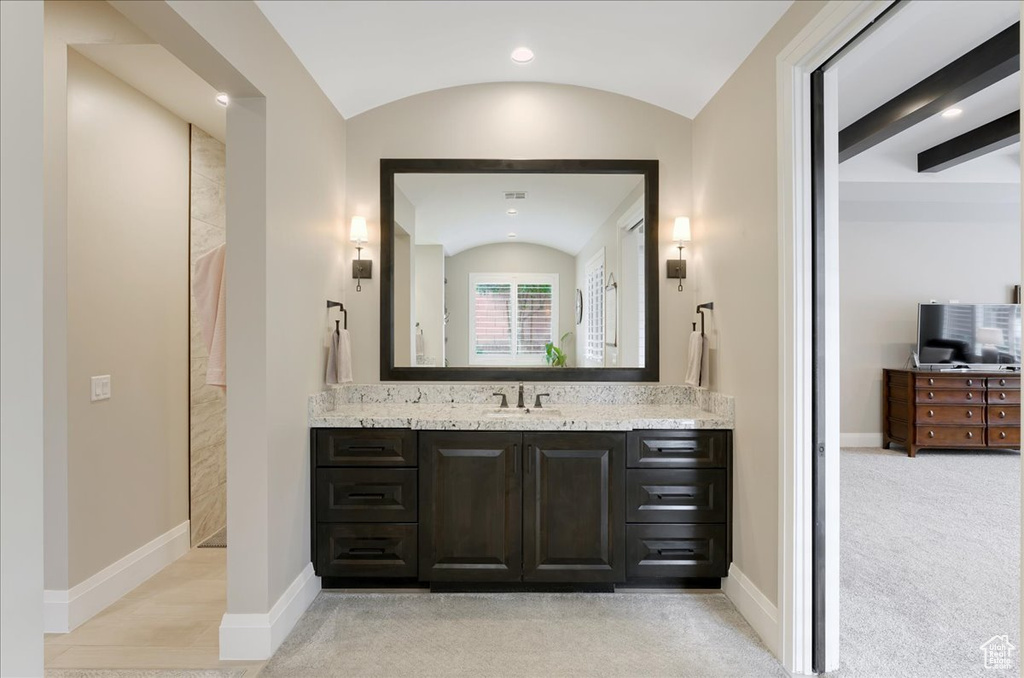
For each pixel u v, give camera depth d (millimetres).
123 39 2320
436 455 2607
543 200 3195
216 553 3117
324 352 2848
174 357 3039
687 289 3156
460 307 3193
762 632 2242
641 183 3207
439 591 2668
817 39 1865
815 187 2043
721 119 2750
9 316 989
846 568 2879
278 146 2250
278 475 2236
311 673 2008
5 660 978
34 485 1027
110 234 2568
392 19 2381
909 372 5414
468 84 3145
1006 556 3029
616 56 2748
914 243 5914
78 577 2361
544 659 2102
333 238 2967
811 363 2031
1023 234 1061
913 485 4410
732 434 2613
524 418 2660
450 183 3188
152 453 2852
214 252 2285
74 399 2350
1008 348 5641
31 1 1020
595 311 3197
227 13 1854
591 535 2609
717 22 2295
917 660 2072
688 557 2619
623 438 2613
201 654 2131
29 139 1020
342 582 2689
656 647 2189
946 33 2611
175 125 3047
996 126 3840
